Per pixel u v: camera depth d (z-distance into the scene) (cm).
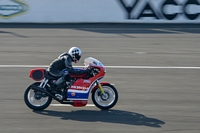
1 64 2350
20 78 1998
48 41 3177
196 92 1761
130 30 3797
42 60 2488
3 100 1588
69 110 1459
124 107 1511
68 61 1445
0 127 1263
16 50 2806
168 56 2664
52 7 4234
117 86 1850
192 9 4212
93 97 1470
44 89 1423
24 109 1462
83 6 4250
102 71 1459
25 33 3559
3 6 4178
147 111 1462
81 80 1450
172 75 2111
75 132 1223
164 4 4212
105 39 3300
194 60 2545
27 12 4216
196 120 1361
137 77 2052
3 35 3438
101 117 1380
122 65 2358
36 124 1295
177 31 3756
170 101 1606
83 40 3238
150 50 2869
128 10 4247
